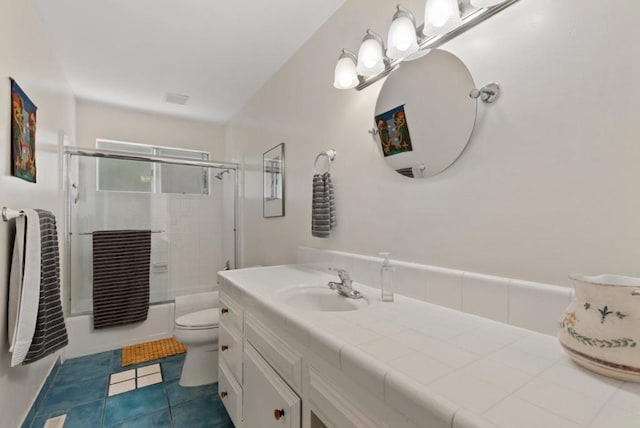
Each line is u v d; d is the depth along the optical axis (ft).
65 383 6.47
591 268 2.42
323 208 5.34
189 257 10.59
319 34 6.01
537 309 2.68
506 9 2.97
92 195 9.01
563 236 2.58
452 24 3.12
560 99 2.59
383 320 2.99
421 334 2.62
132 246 8.80
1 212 4.05
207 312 7.32
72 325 7.92
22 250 4.42
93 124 10.09
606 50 2.35
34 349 4.57
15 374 4.59
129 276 8.69
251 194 9.53
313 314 3.16
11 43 4.47
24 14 4.97
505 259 2.98
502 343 2.43
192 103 10.03
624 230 2.26
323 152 5.70
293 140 6.98
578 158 2.49
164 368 7.18
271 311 3.51
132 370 7.08
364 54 4.06
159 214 10.13
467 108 3.30
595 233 2.40
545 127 2.69
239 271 5.82
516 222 2.89
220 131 12.47
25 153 5.00
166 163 9.91
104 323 8.24
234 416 4.66
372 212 4.63
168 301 9.55
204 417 5.36
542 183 2.71
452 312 3.27
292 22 5.86
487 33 3.13
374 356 2.17
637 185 2.20
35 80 5.56
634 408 1.58
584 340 1.95
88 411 5.51
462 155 3.37
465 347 2.35
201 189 10.97
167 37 6.37
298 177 6.77
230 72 7.88
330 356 2.47
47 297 4.94
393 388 1.87
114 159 9.38
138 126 10.86
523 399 1.65
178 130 11.60
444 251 3.57
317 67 6.06
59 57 7.15
